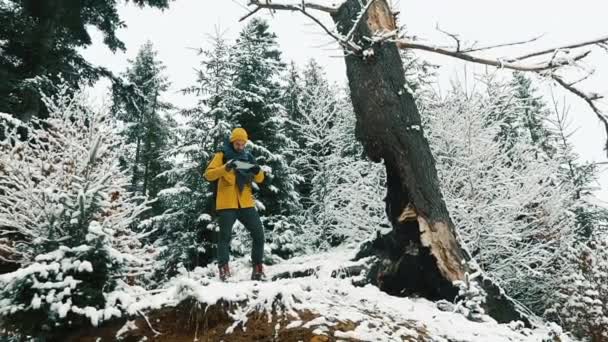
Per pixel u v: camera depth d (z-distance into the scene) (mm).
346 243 10305
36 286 3139
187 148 11031
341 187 9266
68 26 11320
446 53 5305
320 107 13281
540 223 7293
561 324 5730
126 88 11820
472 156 7254
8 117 6664
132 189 19609
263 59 13977
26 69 10383
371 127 5516
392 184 5496
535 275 6477
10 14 10336
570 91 5211
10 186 4645
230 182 5156
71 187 3965
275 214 12570
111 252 3463
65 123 4805
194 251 10539
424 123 8586
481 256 6527
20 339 3236
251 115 12664
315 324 3180
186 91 12289
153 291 3705
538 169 7559
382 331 3314
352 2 5754
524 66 5062
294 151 15320
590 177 12539
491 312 4738
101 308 3396
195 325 3273
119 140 4793
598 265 5742
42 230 3639
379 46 5566
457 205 6699
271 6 4312
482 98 8203
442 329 3789
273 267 7227
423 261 5016
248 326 3213
